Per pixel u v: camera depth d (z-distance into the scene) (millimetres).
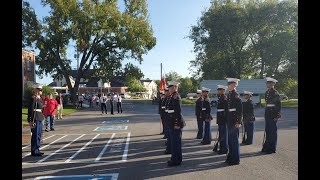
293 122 21766
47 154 11266
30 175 8312
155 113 33219
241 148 11711
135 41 45781
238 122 9078
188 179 7578
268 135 10695
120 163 9570
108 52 46531
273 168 8523
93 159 10227
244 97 12805
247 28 53156
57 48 44750
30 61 43438
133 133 16781
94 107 47062
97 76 47781
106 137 15453
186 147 12078
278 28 52656
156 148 12055
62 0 42344
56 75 47000
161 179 7648
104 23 43938
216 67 54781
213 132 16609
